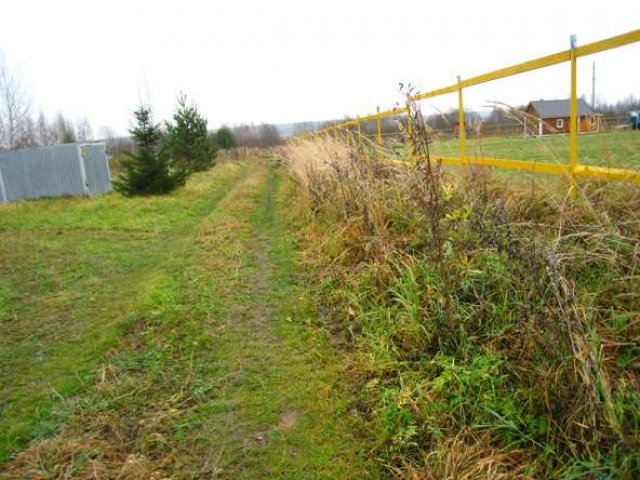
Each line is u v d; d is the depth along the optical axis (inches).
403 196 188.2
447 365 106.4
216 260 231.1
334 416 105.7
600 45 116.1
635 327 93.4
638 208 120.6
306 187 317.4
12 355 149.4
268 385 119.6
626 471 68.7
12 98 1202.6
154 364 133.3
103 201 493.4
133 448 99.0
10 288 215.9
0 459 98.8
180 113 840.3
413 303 131.4
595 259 110.0
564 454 79.8
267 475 89.9
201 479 89.7
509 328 108.0
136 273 235.0
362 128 356.5
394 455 90.7
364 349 130.0
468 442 87.5
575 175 132.1
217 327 155.0
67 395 121.8
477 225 135.3
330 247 206.4
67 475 91.2
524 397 91.4
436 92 234.2
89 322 172.1
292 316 158.7
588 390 76.9
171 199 488.1
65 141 1003.9
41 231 352.5
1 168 573.3
